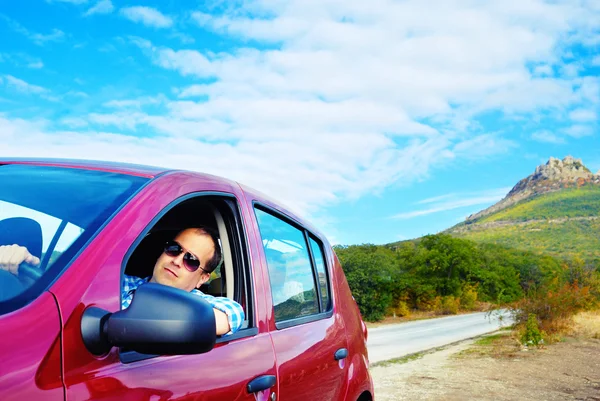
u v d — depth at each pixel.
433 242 69.88
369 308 49.53
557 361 15.15
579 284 23.31
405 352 19.05
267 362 2.22
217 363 1.93
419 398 10.14
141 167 2.14
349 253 52.19
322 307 3.14
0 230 1.64
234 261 2.38
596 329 20.72
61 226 1.66
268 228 2.69
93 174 1.98
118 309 1.55
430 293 58.78
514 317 21.50
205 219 2.58
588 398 10.15
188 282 2.23
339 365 3.00
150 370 1.64
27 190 1.83
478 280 73.25
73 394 1.38
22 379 1.29
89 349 1.45
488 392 10.73
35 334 1.36
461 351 18.22
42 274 1.49
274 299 2.52
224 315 2.01
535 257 134.62
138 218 1.75
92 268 1.54
